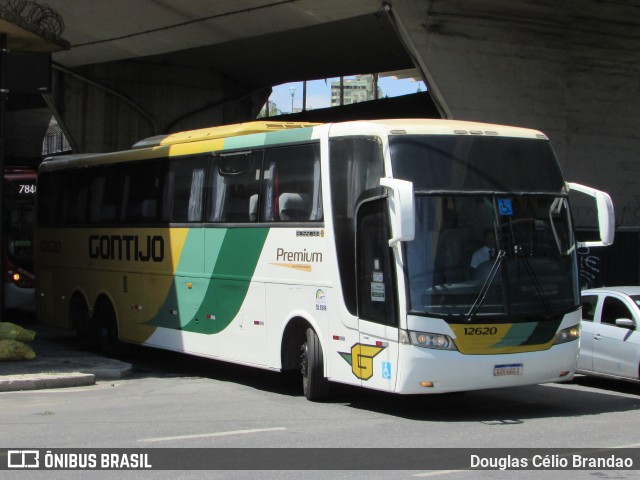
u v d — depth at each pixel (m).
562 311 10.21
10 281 22.12
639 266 21.44
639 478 7.07
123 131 37.06
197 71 38.53
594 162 24.34
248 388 12.80
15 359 14.32
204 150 13.55
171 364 15.85
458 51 22.34
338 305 10.61
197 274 13.51
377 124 10.35
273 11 24.34
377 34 30.67
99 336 16.42
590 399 11.96
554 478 7.06
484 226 10.07
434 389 9.62
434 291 9.70
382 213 10.02
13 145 52.50
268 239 11.95
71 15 26.77
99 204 16.44
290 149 11.68
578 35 23.75
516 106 23.14
